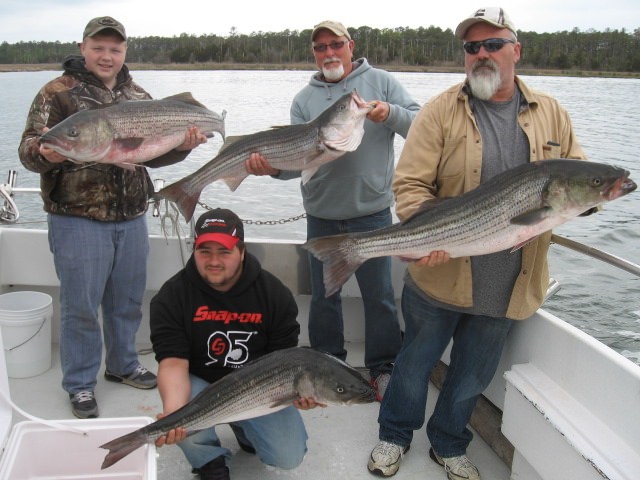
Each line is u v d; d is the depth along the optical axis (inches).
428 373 115.6
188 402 94.3
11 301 157.6
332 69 143.5
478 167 102.3
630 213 474.3
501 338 110.1
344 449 125.9
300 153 133.4
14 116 853.8
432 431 119.0
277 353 95.7
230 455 115.3
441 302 107.9
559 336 104.1
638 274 95.8
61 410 139.3
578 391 99.5
